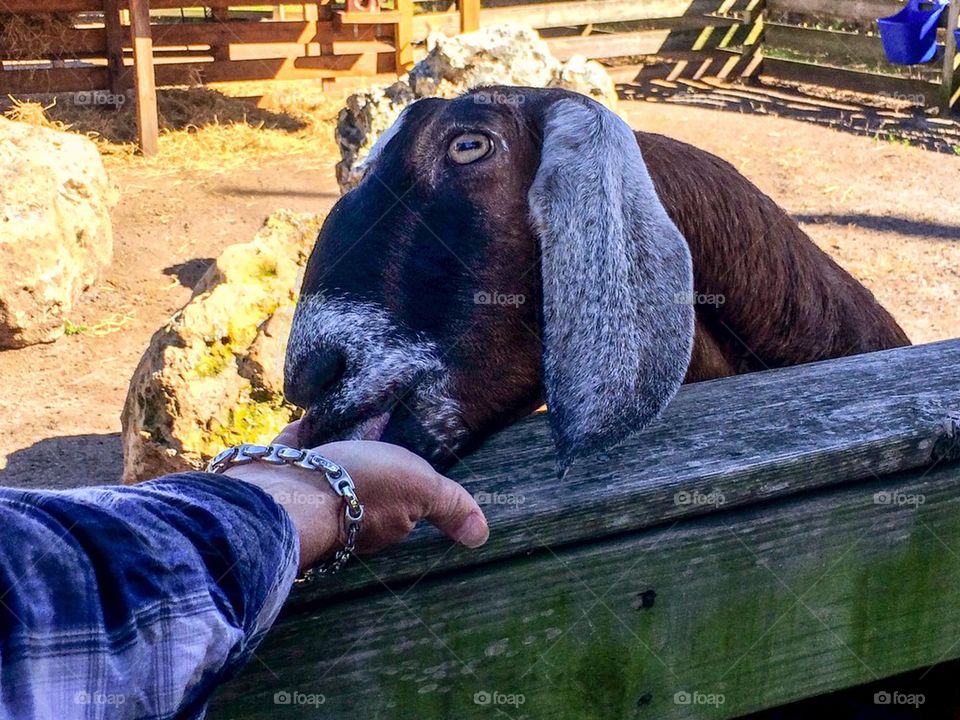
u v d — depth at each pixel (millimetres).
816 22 13047
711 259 1927
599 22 13875
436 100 1721
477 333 1595
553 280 1568
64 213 6816
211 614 964
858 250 7570
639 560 1423
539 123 1698
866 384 1719
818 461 1488
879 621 1604
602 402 1507
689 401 1664
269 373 3729
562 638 1408
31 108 10289
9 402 5789
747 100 12336
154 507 988
